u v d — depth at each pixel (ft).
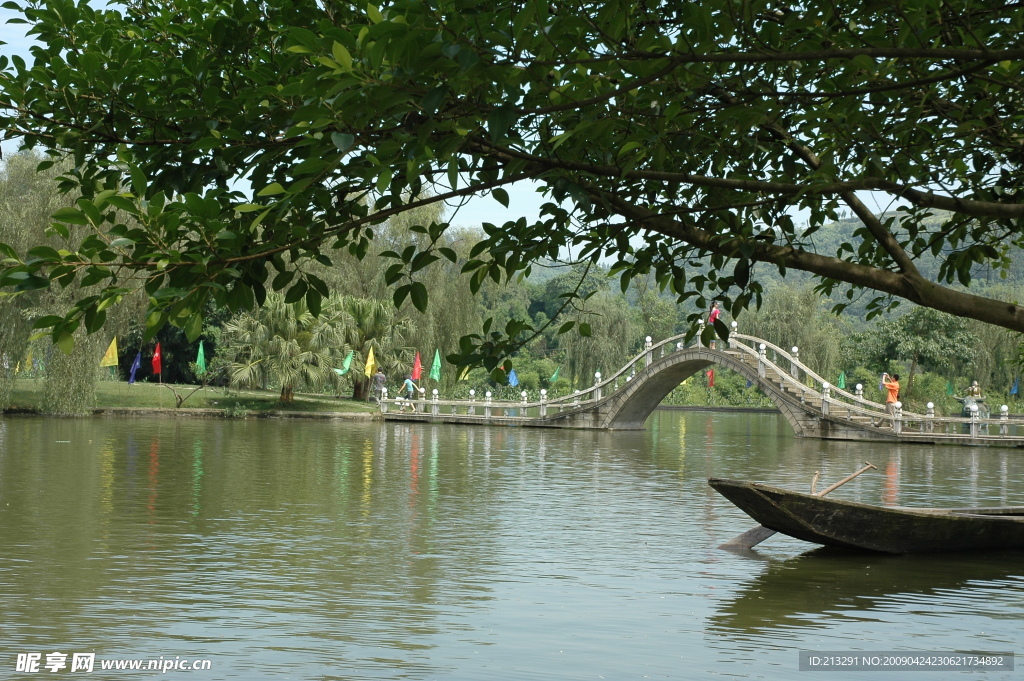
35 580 33.81
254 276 14.16
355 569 37.01
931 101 18.39
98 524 46.06
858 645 27.91
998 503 59.16
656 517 52.06
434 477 71.26
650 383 141.90
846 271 16.40
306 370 152.97
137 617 29.27
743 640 28.14
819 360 202.08
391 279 15.78
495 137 12.14
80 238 110.83
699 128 17.93
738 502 41.83
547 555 40.65
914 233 22.38
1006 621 30.86
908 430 129.39
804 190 15.89
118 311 132.46
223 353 177.37
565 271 281.13
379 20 11.91
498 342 16.63
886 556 41.75
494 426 149.89
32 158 129.18
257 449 91.71
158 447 90.12
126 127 16.65
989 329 180.45
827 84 17.19
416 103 12.53
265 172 16.02
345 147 12.34
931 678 24.62
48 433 103.91
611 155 16.46
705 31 13.47
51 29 17.48
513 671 24.84
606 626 29.48
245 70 16.25
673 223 16.83
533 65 12.18
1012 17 16.10
